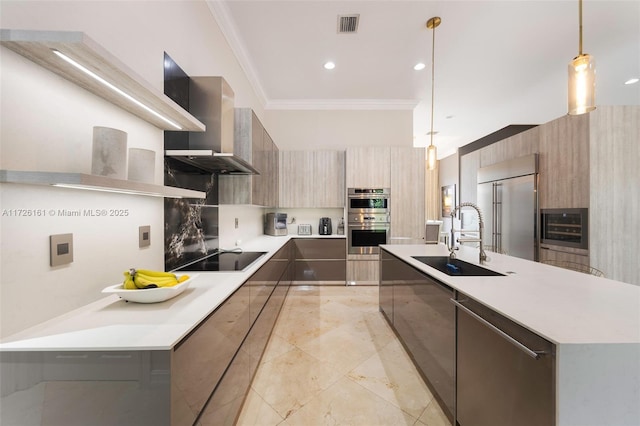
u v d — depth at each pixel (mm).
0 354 756
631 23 2584
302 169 4414
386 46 3021
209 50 2309
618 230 2822
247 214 3473
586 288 1374
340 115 4688
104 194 1167
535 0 2342
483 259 2068
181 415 827
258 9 2467
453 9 2465
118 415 771
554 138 3312
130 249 1339
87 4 1066
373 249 4250
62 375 764
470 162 5406
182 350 837
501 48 3039
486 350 1193
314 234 4691
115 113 1199
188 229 1960
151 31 1494
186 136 1908
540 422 889
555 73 3588
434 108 4785
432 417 1561
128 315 994
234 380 1370
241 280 1506
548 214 3404
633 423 817
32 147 853
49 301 917
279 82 3910
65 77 948
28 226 847
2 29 704
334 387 1814
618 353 814
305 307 3311
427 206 8219
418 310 1961
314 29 2744
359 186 4254
